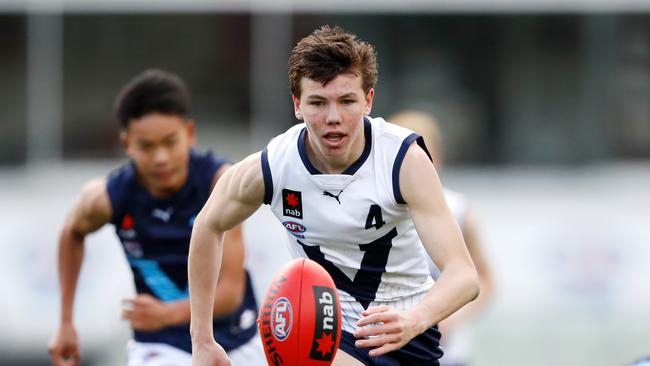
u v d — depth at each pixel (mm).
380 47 35125
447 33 35031
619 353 33969
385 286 15773
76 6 35844
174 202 20453
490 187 35219
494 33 35000
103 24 35781
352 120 13867
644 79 35000
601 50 35094
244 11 35500
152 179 20188
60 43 35969
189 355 20875
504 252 34906
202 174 20469
